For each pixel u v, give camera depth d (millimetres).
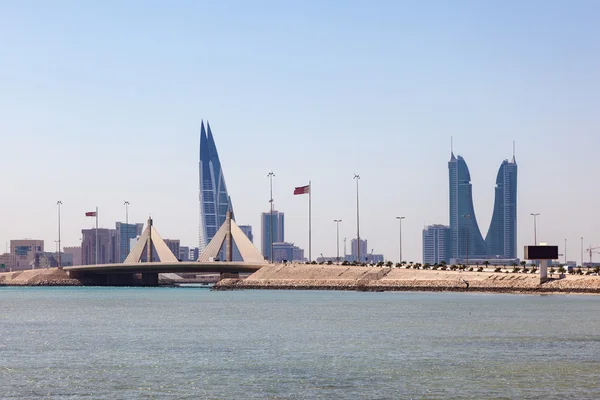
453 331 142500
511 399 81625
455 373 95625
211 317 183000
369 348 118625
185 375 94875
